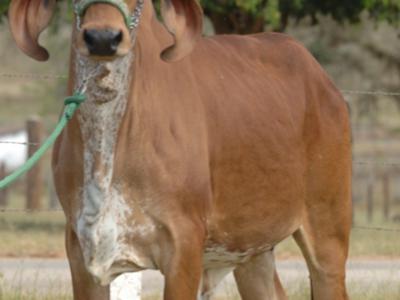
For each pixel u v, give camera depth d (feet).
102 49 30.30
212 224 36.22
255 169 37.11
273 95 38.52
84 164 33.37
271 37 41.04
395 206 161.07
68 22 88.48
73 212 34.06
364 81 136.98
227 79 37.27
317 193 39.96
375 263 70.64
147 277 66.23
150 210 33.73
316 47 123.54
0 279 58.90
